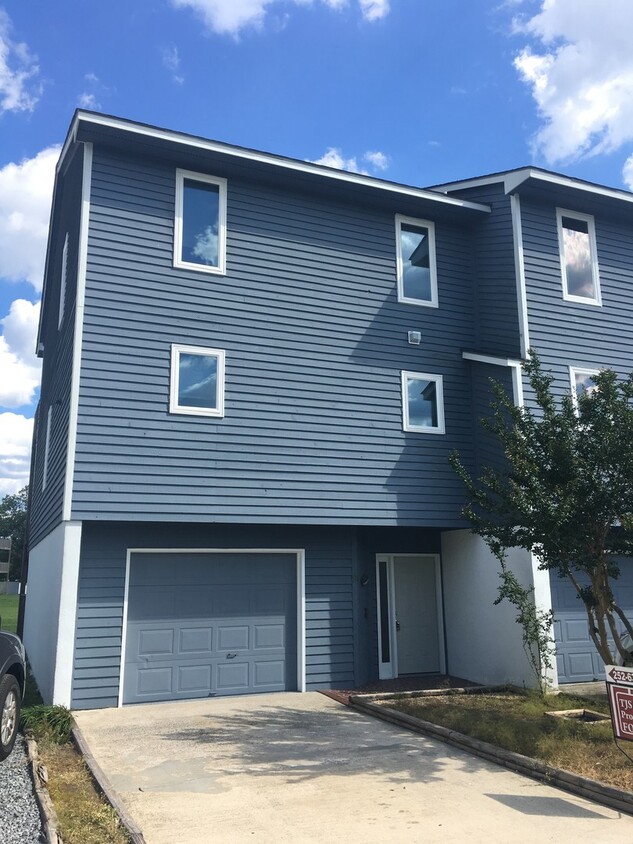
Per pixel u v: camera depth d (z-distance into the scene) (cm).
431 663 1315
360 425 1202
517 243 1299
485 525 880
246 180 1193
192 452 1062
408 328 1285
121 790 614
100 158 1084
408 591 1330
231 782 640
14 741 692
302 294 1199
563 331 1306
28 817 512
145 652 1048
